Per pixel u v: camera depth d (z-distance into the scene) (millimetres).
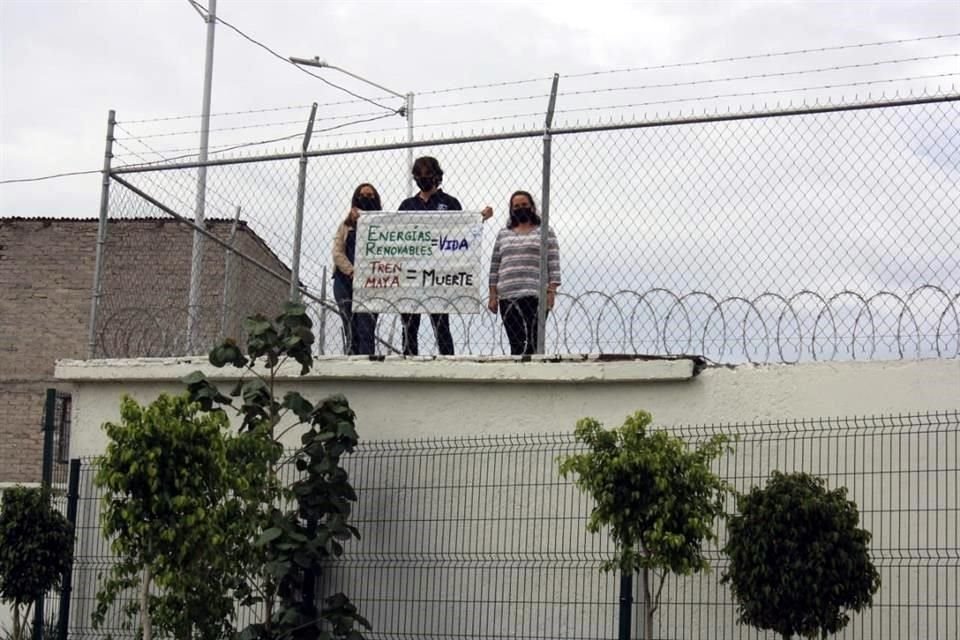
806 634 9336
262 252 15102
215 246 14602
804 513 9297
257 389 11469
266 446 11117
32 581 12320
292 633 11328
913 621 9797
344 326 12156
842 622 9375
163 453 10414
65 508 12945
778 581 9297
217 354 11414
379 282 11914
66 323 24203
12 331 24297
